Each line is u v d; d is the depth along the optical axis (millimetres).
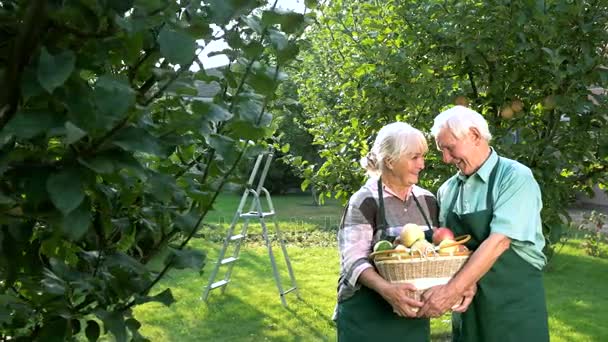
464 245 2838
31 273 1220
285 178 19844
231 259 7281
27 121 916
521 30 3893
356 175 4789
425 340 2902
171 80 1170
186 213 1457
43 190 982
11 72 994
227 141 1291
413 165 2875
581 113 4000
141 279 1345
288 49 1220
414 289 2605
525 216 2725
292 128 14414
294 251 10289
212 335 5992
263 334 6031
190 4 1193
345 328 2895
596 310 6648
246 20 1149
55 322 1180
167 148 1195
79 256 1311
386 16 4562
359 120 4641
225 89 1374
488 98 4281
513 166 2820
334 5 4801
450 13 4250
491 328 2807
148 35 1186
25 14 971
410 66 4406
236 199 18156
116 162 968
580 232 11617
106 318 1182
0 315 1087
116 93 928
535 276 2828
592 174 4285
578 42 3982
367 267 2752
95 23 1024
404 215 2932
